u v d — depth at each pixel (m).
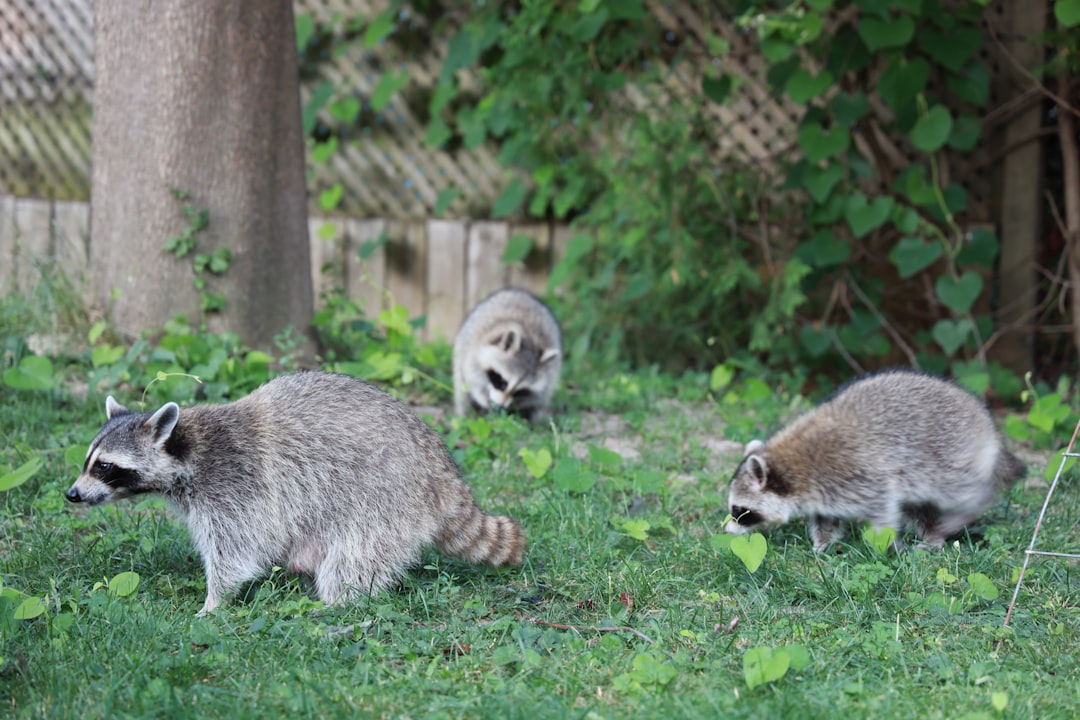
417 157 11.46
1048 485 6.42
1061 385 8.87
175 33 7.58
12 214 11.25
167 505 4.76
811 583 4.70
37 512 5.50
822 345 9.59
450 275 11.26
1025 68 9.56
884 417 5.53
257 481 4.60
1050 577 4.90
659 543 5.40
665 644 4.16
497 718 3.47
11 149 12.51
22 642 3.93
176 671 3.77
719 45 9.55
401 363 8.55
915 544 5.46
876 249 9.98
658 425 8.01
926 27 9.12
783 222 10.12
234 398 7.29
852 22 9.73
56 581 4.58
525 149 10.41
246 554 4.61
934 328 9.09
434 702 3.60
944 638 4.20
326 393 4.79
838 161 9.43
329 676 3.76
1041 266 9.80
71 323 8.03
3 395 7.08
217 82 7.69
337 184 11.29
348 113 11.10
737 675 3.84
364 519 4.57
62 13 11.99
